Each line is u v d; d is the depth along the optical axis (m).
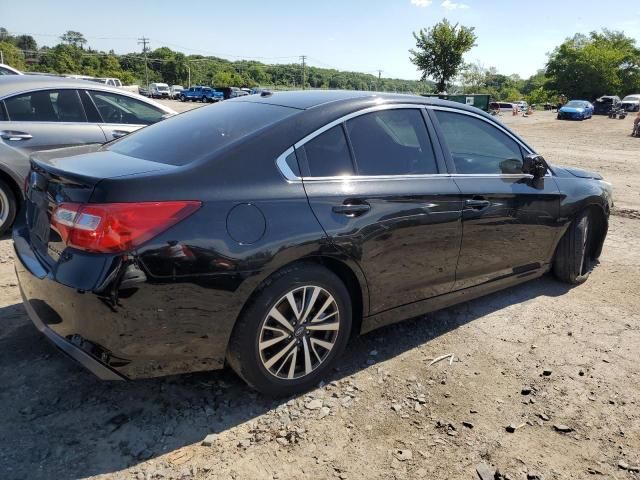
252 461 2.39
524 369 3.26
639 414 2.85
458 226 3.41
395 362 3.28
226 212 2.45
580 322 3.93
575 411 2.86
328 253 2.75
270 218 2.56
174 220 2.33
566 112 41.59
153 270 2.28
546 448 2.56
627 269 5.13
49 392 2.79
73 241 2.31
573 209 4.33
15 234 2.96
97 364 2.36
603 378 3.19
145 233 2.28
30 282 2.58
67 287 2.29
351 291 3.07
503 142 3.96
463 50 47.38
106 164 2.64
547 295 4.43
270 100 3.32
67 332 2.42
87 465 2.30
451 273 3.50
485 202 3.57
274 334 2.69
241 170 2.59
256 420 2.66
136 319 2.30
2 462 2.28
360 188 2.93
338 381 3.04
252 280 2.50
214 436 2.52
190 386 2.91
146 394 2.82
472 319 3.92
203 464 2.35
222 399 2.81
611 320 3.98
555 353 3.46
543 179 4.14
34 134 5.32
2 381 2.85
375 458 2.45
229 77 120.44
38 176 2.73
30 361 3.06
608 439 2.64
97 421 2.59
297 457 2.43
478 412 2.81
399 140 3.26
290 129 2.83
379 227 2.95
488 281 3.84
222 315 2.47
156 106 6.37
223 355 2.58
